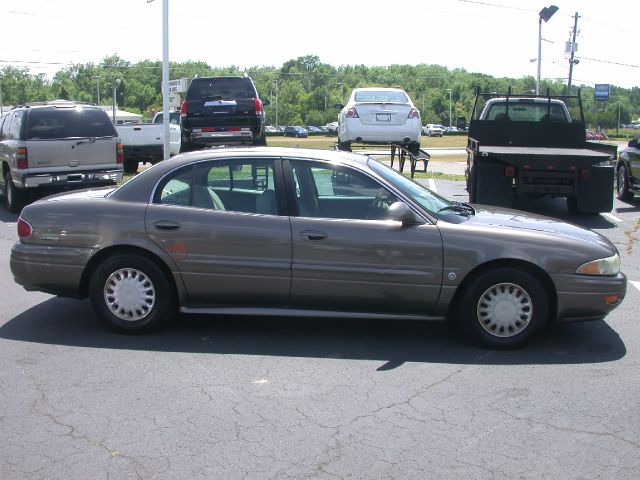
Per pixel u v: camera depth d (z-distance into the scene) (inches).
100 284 243.6
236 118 655.8
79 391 197.9
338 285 234.8
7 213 535.2
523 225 243.1
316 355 228.7
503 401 193.0
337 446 166.2
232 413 184.1
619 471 155.5
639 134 597.6
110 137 537.3
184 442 167.9
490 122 527.5
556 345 240.8
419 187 262.8
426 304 234.8
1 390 198.2
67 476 152.3
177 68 5275.6
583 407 189.5
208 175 243.8
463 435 172.4
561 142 528.1
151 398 193.5
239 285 238.7
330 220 235.6
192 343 238.8
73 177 526.0
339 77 5762.8
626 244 418.0
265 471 154.6
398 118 646.5
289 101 5206.7
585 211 492.7
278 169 241.0
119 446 165.8
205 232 237.3
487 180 485.4
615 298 233.3
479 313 234.1
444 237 231.3
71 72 4972.9
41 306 281.3
